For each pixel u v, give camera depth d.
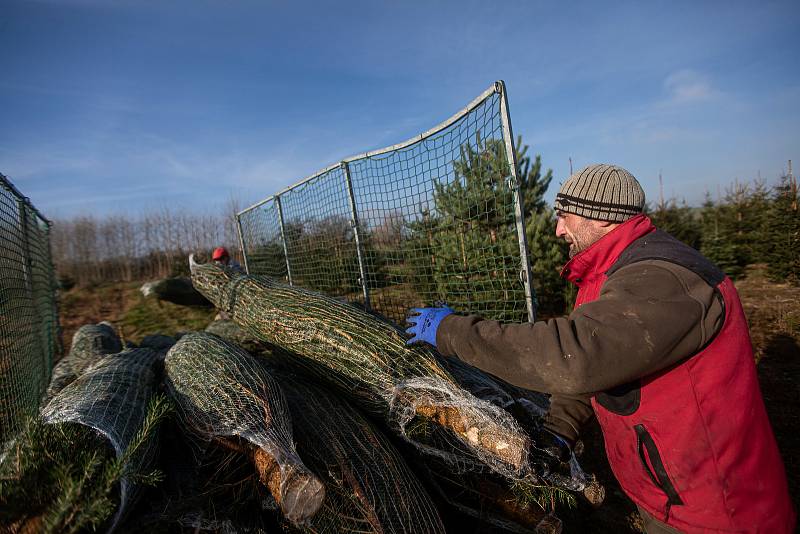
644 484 1.57
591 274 1.75
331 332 2.76
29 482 1.61
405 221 3.92
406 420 2.40
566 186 1.78
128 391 2.62
